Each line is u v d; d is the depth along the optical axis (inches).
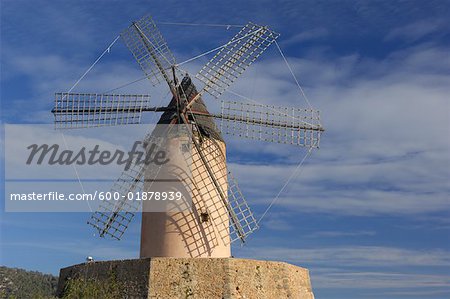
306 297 714.2
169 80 732.7
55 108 747.4
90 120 751.7
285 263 693.9
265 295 650.2
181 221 692.7
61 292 722.8
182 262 637.3
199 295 621.6
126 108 747.4
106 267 677.9
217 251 694.5
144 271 639.1
